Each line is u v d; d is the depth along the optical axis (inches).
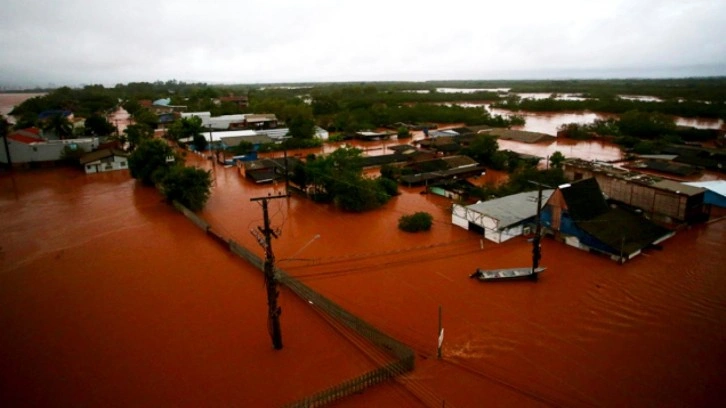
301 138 3341.5
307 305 979.3
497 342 827.4
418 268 1151.6
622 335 847.1
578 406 664.4
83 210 1729.8
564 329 868.0
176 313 951.6
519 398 681.0
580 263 1161.4
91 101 5787.4
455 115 4557.1
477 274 1081.4
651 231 1279.5
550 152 2930.6
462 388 703.1
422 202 1793.8
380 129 4124.0
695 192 1423.5
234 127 3850.9
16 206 1784.0
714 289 1015.6
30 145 2504.9
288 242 1363.2
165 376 747.4
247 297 1021.8
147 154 2126.0
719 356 781.9
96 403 685.9
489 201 1493.6
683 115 4621.1
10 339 861.8
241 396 696.4
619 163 2461.9
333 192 1716.3
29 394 706.8
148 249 1322.6
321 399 655.8
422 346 818.2
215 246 1343.5
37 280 1119.0
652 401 675.4
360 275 1119.0
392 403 668.7
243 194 1964.8
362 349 813.9
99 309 972.6
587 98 6953.7
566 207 1275.8
